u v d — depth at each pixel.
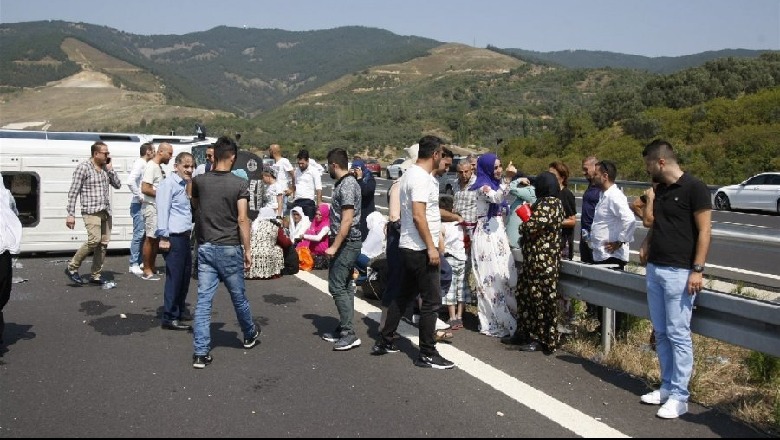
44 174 12.23
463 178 8.25
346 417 5.16
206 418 5.14
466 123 99.19
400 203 6.56
